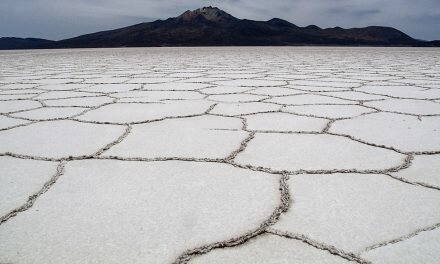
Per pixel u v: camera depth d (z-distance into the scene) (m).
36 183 2.74
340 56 24.64
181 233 2.05
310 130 4.27
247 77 10.44
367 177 2.82
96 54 29.69
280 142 3.78
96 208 2.35
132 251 1.89
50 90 7.91
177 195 2.52
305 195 2.51
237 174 2.90
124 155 3.38
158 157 3.32
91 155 3.38
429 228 2.08
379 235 2.02
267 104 6.02
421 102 6.21
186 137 3.98
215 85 8.55
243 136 4.02
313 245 1.92
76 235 2.04
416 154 3.37
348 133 4.14
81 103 6.19
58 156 3.35
